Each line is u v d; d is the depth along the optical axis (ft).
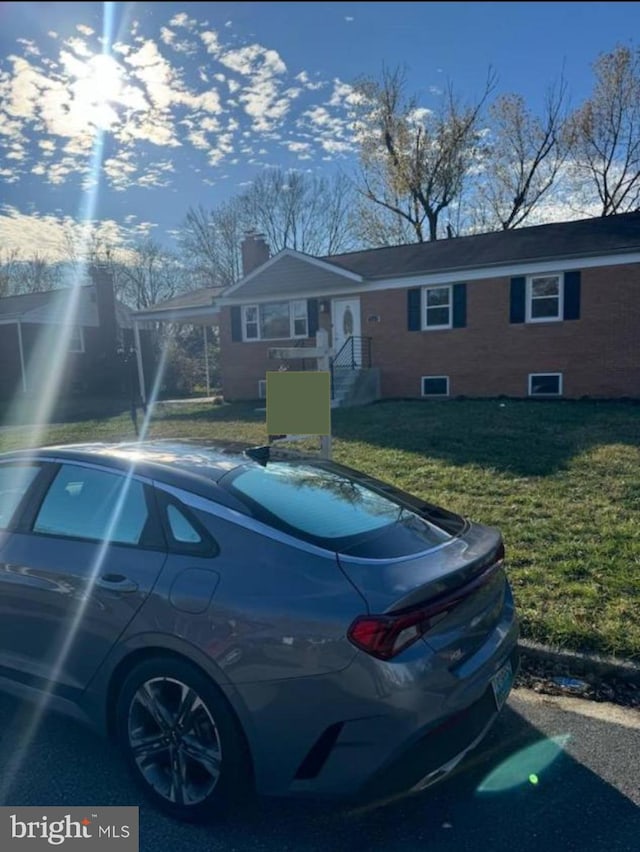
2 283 154.81
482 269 50.70
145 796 8.01
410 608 6.94
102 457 9.50
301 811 7.82
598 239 48.44
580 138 86.43
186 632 7.43
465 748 7.29
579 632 11.83
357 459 29.01
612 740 9.21
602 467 24.86
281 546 7.63
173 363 92.79
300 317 61.05
